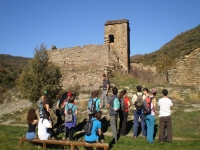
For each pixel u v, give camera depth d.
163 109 8.37
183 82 22.70
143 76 25.70
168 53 46.22
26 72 17.08
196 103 14.93
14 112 18.05
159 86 21.48
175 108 13.34
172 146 7.80
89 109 8.87
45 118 7.91
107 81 13.02
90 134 7.21
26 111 17.12
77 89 20.73
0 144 8.11
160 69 40.75
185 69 22.72
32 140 7.70
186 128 10.14
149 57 50.19
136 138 8.94
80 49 25.27
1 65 46.31
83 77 22.44
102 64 24.16
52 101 15.87
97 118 7.41
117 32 27.62
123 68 26.45
